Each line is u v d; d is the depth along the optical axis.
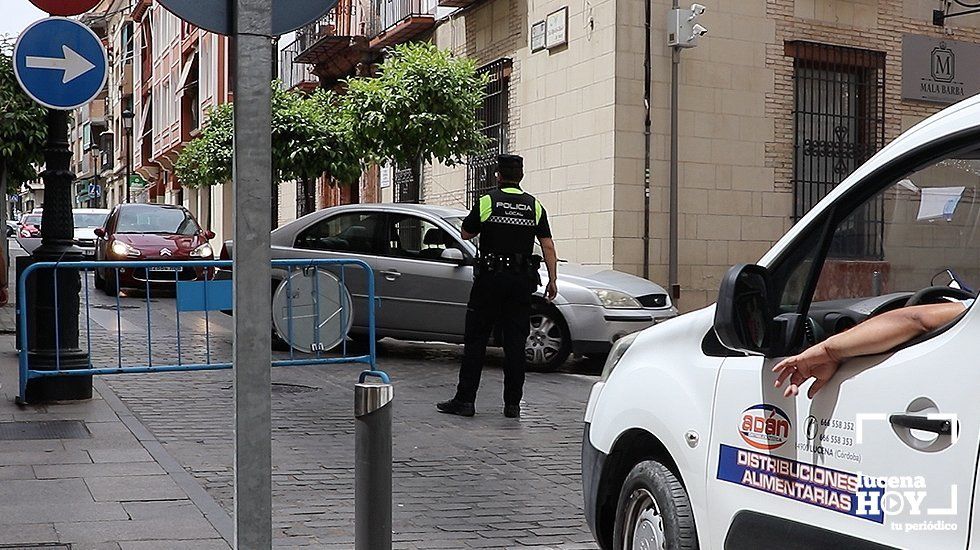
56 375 9.23
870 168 3.49
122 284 13.36
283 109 22.81
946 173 3.30
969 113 3.16
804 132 18.14
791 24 17.94
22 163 17.42
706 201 17.31
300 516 6.04
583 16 17.47
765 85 17.75
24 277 9.08
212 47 38.59
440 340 12.30
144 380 10.75
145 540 5.34
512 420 9.12
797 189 18.08
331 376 11.43
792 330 3.53
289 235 13.02
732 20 17.47
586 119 17.41
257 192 3.80
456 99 18.17
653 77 16.89
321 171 22.94
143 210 21.92
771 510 3.55
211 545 5.26
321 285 9.74
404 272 12.36
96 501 6.07
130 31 62.19
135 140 59.22
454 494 6.64
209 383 10.62
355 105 18.66
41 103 7.57
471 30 21.12
